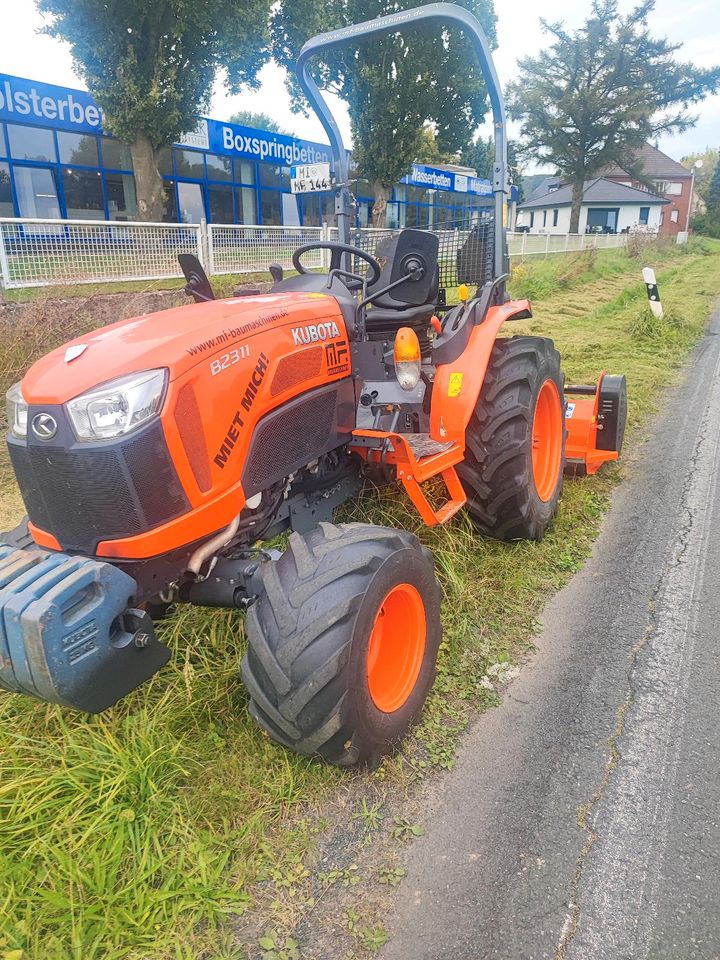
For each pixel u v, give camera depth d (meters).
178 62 13.09
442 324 3.42
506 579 3.40
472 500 3.49
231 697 2.48
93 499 1.96
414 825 2.09
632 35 32.31
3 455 5.20
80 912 1.75
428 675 2.44
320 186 3.88
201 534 2.14
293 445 2.57
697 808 2.14
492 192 3.61
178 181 17.72
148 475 1.96
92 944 1.69
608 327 10.66
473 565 3.48
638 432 5.83
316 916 1.81
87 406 1.92
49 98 14.57
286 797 2.13
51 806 2.00
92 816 1.98
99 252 8.34
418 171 21.30
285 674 1.96
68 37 11.94
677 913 1.82
